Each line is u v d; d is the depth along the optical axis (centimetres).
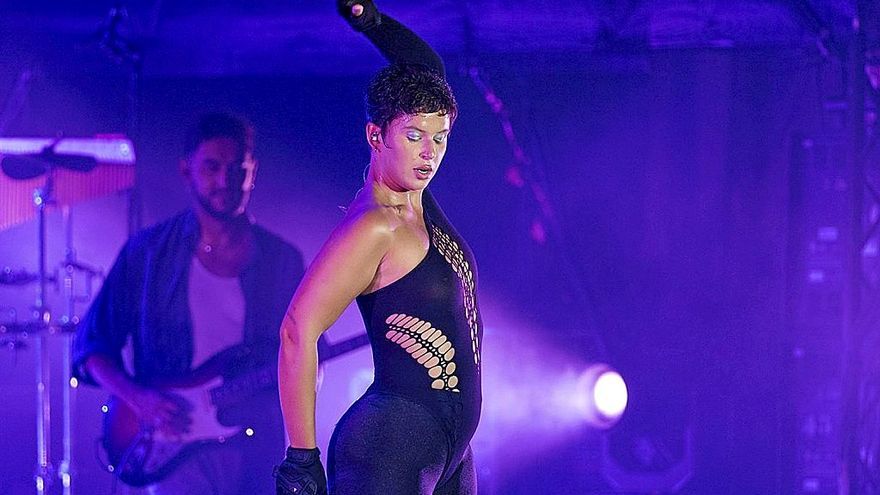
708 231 1725
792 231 1620
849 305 1267
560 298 1781
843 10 1405
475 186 1820
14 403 1802
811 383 1617
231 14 1428
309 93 1780
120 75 1744
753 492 1630
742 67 1703
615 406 1541
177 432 1288
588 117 1773
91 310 1316
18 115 1728
